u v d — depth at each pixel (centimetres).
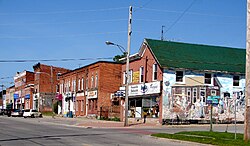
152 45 4247
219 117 4156
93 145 1761
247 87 1870
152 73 4181
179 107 4000
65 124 4122
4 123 3994
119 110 5000
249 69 1856
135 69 4597
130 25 3688
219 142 1917
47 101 8581
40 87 8562
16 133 2489
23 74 10069
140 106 4434
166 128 3438
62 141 1944
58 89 7931
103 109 5247
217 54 4472
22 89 10112
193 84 4081
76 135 2372
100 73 5359
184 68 4019
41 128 3125
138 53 4469
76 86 6338
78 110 6197
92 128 3438
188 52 4328
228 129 3228
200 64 4172
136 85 4469
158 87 3981
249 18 1852
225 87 4209
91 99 5644
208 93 4112
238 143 1847
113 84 5403
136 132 2831
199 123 4047
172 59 4109
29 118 5941
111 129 3241
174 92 3997
